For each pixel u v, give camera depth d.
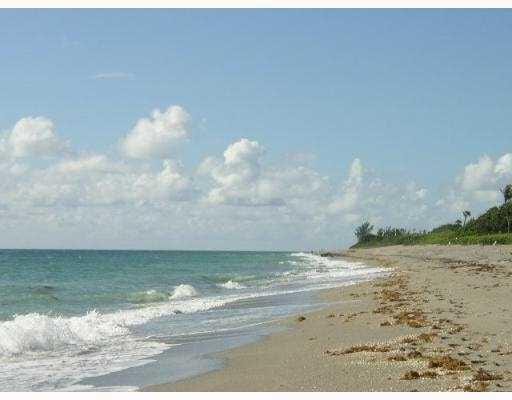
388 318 21.52
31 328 18.44
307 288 40.88
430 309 23.09
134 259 114.88
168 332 21.17
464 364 13.30
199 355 16.56
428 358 14.01
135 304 31.92
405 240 173.88
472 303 24.67
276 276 57.75
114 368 14.96
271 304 30.25
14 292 37.78
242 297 34.84
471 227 137.12
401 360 13.96
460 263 61.31
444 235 146.00
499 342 15.94
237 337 19.77
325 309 26.53
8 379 13.82
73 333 19.55
